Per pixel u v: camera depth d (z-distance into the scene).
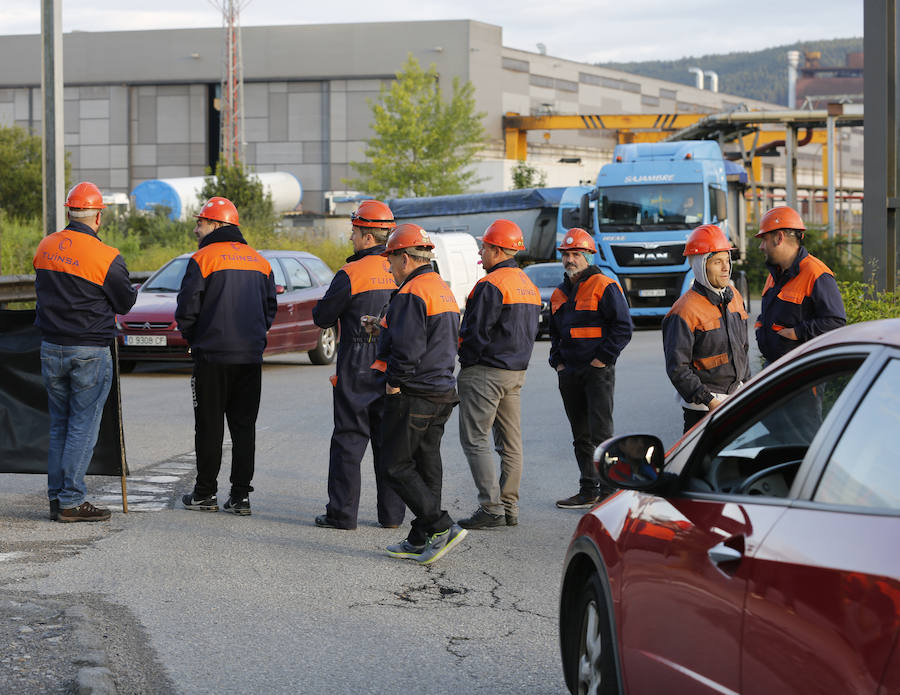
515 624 6.01
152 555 7.32
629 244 29.91
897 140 13.61
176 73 101.94
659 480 3.67
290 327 19.84
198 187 68.25
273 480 10.10
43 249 8.03
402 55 99.25
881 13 13.47
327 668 5.27
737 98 145.25
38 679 4.88
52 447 8.20
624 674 3.80
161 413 14.08
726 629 3.10
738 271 34.09
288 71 100.19
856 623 2.55
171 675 5.12
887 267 13.60
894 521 2.62
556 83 112.75
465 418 8.34
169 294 19.20
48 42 16.61
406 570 7.13
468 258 29.56
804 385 3.34
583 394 9.21
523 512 9.05
